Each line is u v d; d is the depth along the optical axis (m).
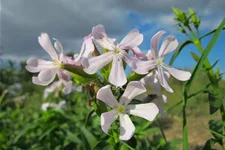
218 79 0.14
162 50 0.12
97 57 0.11
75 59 0.12
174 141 0.21
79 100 0.39
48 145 0.26
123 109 0.12
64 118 0.27
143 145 0.21
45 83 0.12
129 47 0.12
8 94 0.66
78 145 0.23
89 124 0.27
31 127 0.27
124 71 0.11
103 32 0.12
